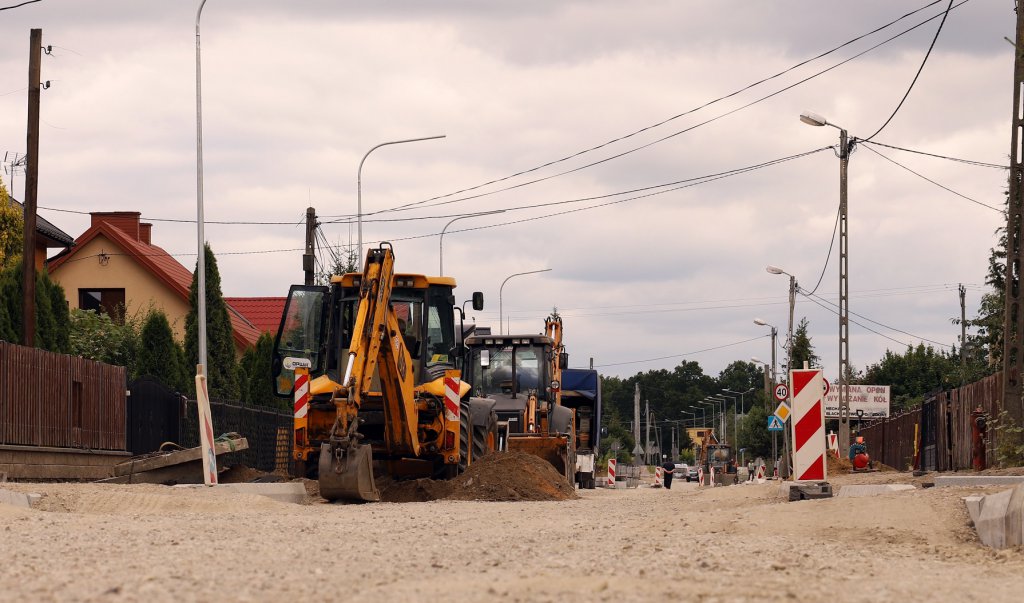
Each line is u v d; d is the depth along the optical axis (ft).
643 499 97.09
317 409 86.12
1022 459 84.02
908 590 27.40
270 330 248.73
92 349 151.84
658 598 24.68
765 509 51.26
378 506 68.49
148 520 47.32
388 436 82.53
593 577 28.27
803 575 29.89
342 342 90.07
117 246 200.03
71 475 89.86
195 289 149.38
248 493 70.49
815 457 66.80
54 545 35.88
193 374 147.02
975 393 114.52
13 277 120.06
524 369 155.84
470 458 91.35
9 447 80.18
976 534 43.42
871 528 44.60
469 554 35.55
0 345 80.53
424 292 92.27
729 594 25.34
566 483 98.27
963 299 324.80
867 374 440.04
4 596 24.71
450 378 87.86
